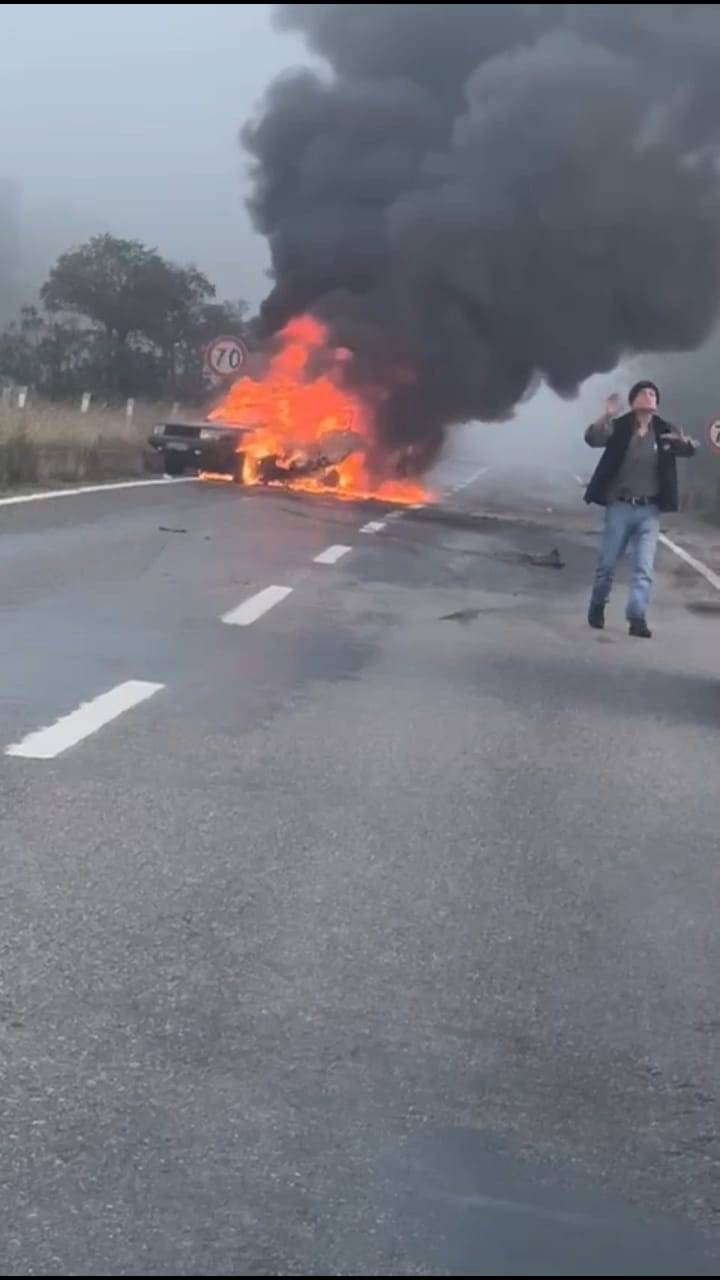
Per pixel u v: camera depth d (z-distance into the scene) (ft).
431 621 44.42
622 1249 11.50
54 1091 13.71
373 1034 15.48
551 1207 12.17
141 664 33.55
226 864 20.49
